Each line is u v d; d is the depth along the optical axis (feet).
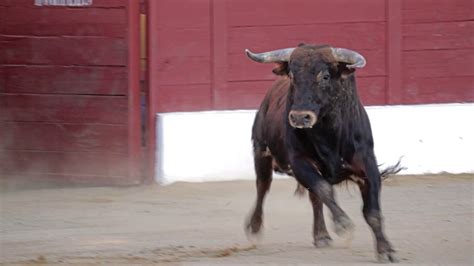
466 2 97.40
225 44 95.14
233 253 63.87
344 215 58.39
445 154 96.78
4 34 96.48
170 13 93.91
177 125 93.09
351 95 60.08
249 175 94.53
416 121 96.37
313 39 96.32
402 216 76.74
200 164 93.56
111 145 94.07
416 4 96.99
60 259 61.57
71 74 94.84
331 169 61.26
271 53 60.54
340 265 59.00
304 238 70.23
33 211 81.00
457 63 97.45
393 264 59.11
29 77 96.17
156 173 93.71
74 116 95.09
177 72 94.38
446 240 67.05
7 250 65.05
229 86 95.45
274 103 67.97
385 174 67.87
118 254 63.16
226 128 93.91
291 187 92.17
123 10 92.94
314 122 58.13
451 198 84.43
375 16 96.78
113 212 80.18
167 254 63.05
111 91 93.76
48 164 96.22
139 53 93.86
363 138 60.90
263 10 95.45
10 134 97.14
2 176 97.71
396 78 97.09
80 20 94.17
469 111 96.78
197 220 76.54
